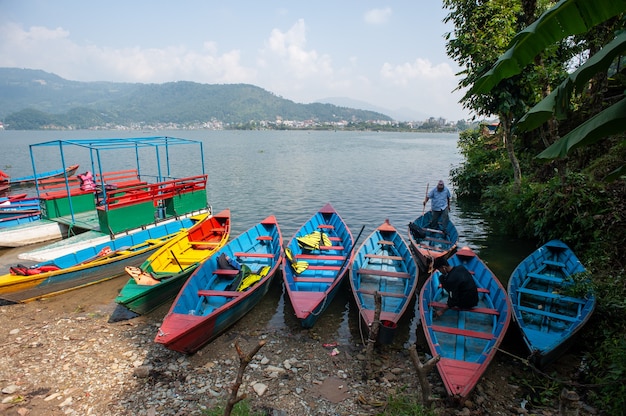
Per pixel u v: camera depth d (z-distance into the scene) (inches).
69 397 246.4
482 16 518.6
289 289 349.7
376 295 261.7
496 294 340.2
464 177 849.5
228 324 326.0
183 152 2320.4
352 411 231.5
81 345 307.7
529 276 365.7
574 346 288.8
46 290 381.4
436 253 446.9
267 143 3676.2
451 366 244.7
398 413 220.8
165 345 263.4
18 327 335.9
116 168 1460.4
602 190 417.7
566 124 618.8
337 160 1861.5
